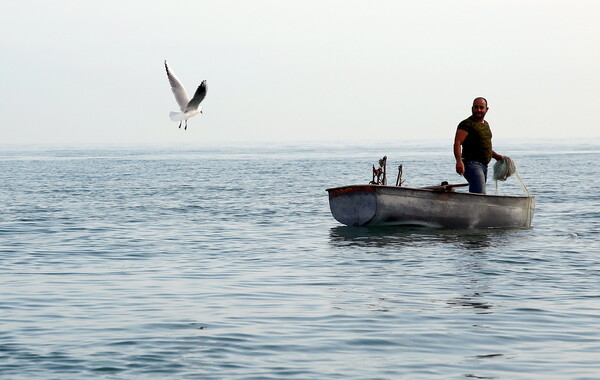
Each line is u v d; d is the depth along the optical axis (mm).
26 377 9906
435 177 64688
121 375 9977
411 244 21750
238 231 25625
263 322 12688
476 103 22938
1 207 34656
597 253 19953
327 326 12414
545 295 14773
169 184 52125
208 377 9883
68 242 23031
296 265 18562
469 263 18469
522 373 10016
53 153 174000
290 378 9852
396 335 11836
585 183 49656
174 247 21938
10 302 14344
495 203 24484
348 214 24938
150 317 13078
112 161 108312
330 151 179250
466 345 11305
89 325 12523
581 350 11023
